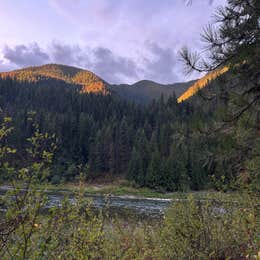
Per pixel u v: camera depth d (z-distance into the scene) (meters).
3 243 2.80
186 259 6.29
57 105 136.25
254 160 5.86
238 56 5.51
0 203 2.80
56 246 3.20
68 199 3.29
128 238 6.43
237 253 6.29
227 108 6.00
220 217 6.63
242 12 5.50
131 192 66.50
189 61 5.91
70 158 88.31
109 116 124.06
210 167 6.44
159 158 72.19
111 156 87.94
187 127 6.30
